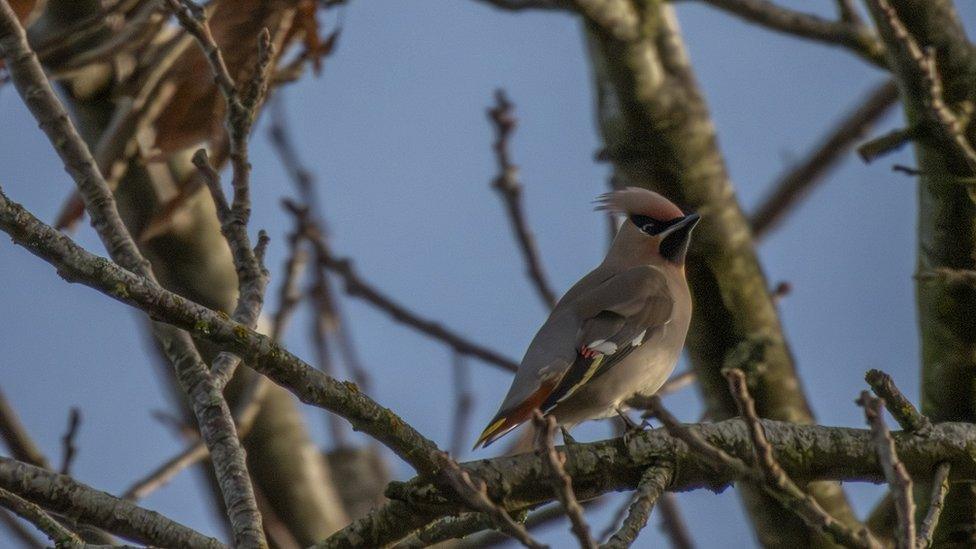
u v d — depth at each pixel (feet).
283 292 40.29
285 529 41.52
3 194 22.65
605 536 37.06
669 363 36.35
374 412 23.63
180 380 26.18
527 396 33.37
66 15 38.01
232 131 28.40
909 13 32.53
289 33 33.91
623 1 36.94
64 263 22.62
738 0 38.55
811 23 38.81
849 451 26.55
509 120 42.16
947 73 32.48
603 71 37.81
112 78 37.83
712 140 37.99
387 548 24.89
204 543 23.89
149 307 22.76
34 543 39.22
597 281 37.35
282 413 42.88
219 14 33.42
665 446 25.73
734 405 37.86
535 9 40.22
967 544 32.30
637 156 38.06
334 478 47.78
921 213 33.19
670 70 37.65
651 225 37.99
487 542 41.16
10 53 27.66
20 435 39.83
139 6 37.99
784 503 22.45
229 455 25.20
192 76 33.88
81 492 24.03
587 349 34.50
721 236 37.76
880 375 26.91
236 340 23.02
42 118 27.63
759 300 37.99
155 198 39.42
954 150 31.45
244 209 28.37
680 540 39.78
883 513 36.76
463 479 22.39
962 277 31.91
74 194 34.63
